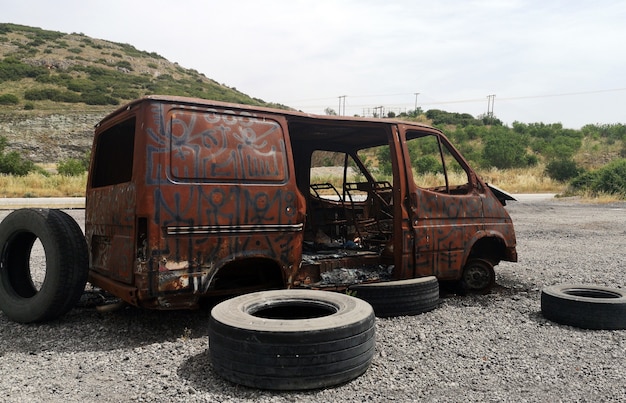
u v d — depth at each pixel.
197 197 4.51
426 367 3.95
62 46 109.38
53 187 27.16
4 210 16.84
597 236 12.95
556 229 14.30
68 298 4.86
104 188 5.14
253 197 4.81
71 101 72.06
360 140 7.25
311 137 7.02
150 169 4.35
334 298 4.35
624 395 3.43
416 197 5.91
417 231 5.87
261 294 4.41
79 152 53.38
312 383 3.50
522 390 3.51
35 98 70.12
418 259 5.89
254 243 4.81
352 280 5.71
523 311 5.73
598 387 3.57
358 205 7.84
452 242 6.16
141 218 4.37
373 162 27.80
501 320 5.32
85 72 93.69
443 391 3.49
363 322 3.75
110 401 3.28
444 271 6.11
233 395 3.43
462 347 4.43
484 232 6.48
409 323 5.13
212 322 3.78
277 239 4.95
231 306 4.06
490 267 6.50
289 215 5.02
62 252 4.82
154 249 4.32
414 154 42.84
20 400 3.26
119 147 5.81
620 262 9.05
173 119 4.52
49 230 4.86
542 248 10.88
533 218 17.25
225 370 3.61
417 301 5.41
